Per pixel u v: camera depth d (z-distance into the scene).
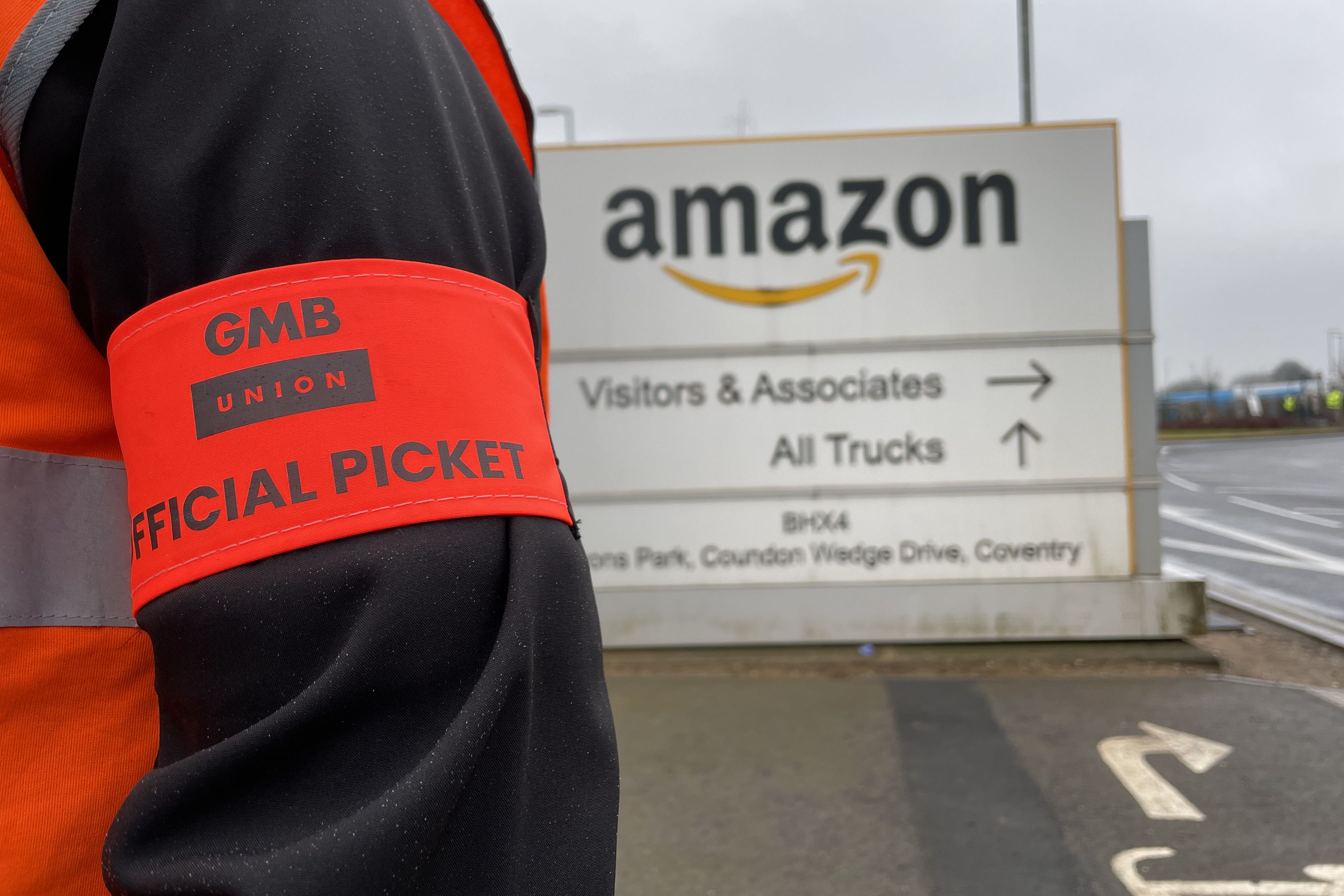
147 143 0.37
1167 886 2.63
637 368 5.38
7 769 0.40
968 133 5.23
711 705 4.41
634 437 5.39
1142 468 5.21
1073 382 5.23
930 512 5.29
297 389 0.35
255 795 0.32
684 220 5.35
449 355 0.37
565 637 0.39
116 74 0.38
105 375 0.43
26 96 0.39
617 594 5.35
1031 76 5.86
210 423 0.34
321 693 0.31
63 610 0.41
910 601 5.24
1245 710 4.16
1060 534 5.25
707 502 5.38
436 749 0.32
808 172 5.30
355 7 0.41
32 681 0.40
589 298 5.39
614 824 0.39
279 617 0.33
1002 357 5.25
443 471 0.36
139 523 0.35
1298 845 2.85
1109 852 2.84
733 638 5.31
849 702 4.39
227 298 0.35
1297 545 10.76
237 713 0.33
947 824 3.07
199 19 0.39
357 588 0.33
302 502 0.34
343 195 0.37
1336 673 4.80
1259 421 68.12
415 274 0.37
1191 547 10.69
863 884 2.70
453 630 0.34
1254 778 3.38
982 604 5.22
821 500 5.33
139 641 0.43
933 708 4.27
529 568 0.37
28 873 0.39
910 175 5.26
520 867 0.35
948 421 5.29
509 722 0.35
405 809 0.30
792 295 5.33
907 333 5.29
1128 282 5.19
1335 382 66.06
